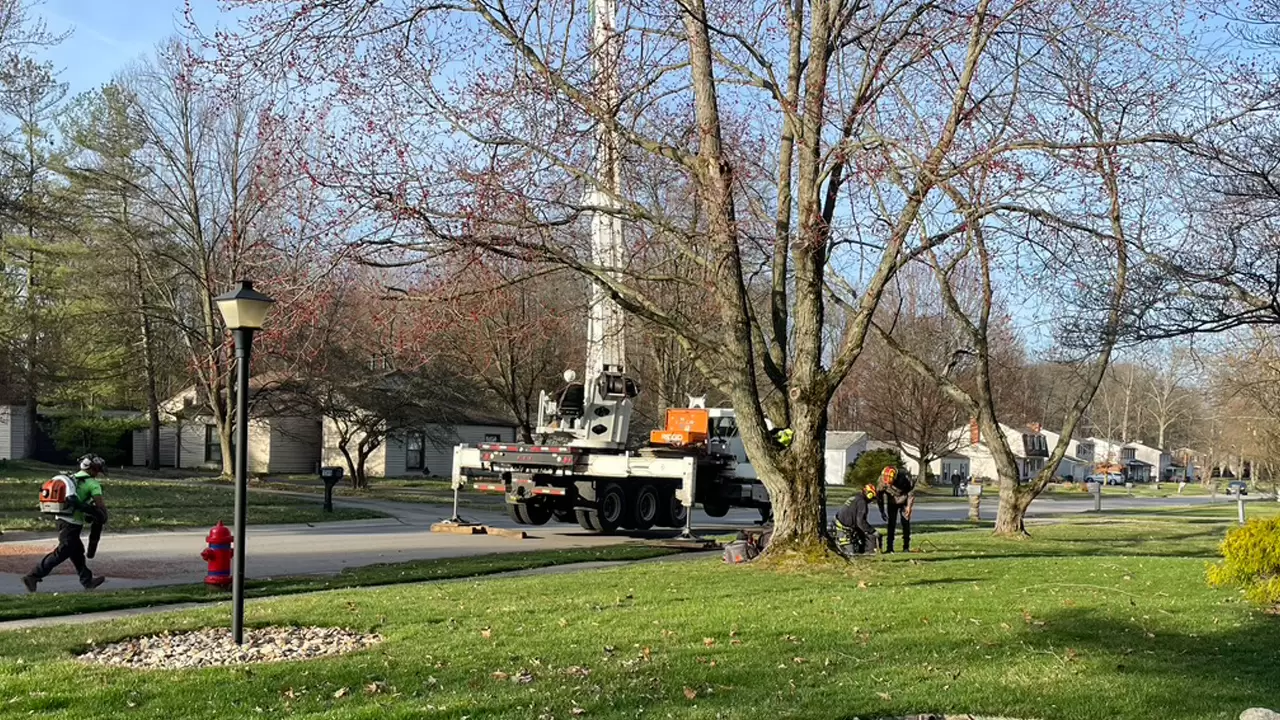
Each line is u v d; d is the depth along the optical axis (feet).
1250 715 20.90
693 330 49.60
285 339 46.34
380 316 49.11
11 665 26.14
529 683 24.85
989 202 43.21
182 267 120.06
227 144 111.45
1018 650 29.22
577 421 75.66
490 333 68.74
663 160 52.11
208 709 22.26
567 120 44.75
